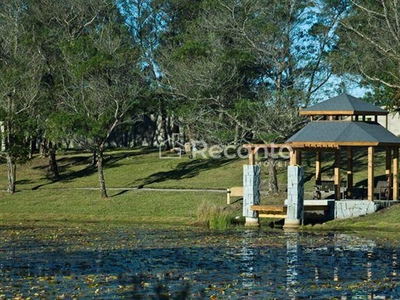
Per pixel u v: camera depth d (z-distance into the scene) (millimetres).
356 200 52438
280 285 28438
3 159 85562
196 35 69938
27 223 54969
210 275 30484
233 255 36156
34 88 66750
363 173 65812
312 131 54156
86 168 79750
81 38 65750
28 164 82375
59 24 77438
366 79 64375
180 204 59188
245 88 65188
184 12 80500
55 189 69000
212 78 62688
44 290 27297
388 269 32094
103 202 61969
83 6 76500
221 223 50312
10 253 36906
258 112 60750
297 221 50562
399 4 61500
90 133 62031
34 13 76625
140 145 99125
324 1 64625
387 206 52562
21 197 65938
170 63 68000
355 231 47688
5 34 71438
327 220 52094
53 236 44844
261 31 62500
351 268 32312
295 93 61094
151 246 39656
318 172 56875
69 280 29281
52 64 71688
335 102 55656
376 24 62812
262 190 63562
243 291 27312
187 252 37219
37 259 34812
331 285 28469
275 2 63094
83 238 43625
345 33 64875
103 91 63219
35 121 67625
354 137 52812
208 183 67312
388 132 54812
